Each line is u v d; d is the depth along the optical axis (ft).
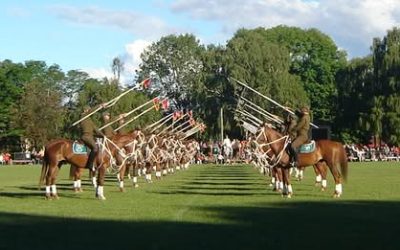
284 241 54.75
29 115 359.87
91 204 88.02
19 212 77.97
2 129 378.12
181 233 59.26
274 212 75.87
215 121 346.74
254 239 55.77
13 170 221.87
